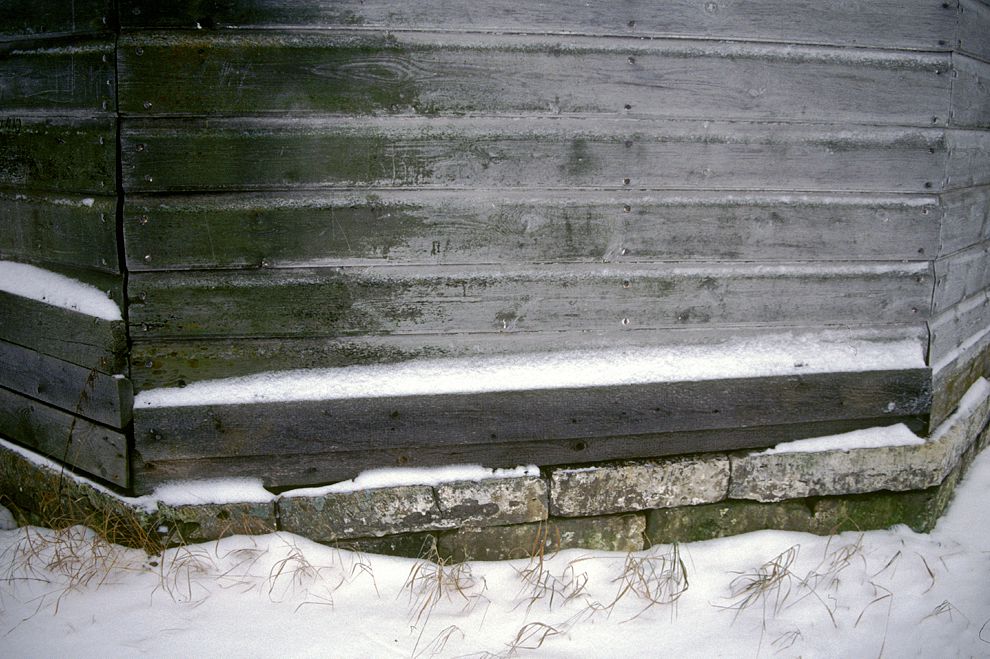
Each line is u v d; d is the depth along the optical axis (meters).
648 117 2.85
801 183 2.99
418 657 2.56
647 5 2.77
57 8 2.68
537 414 2.97
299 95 2.67
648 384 3.00
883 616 2.81
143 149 2.66
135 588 2.79
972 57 3.19
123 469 2.89
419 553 3.02
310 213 2.75
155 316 2.78
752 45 2.87
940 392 3.31
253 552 2.90
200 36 2.60
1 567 2.93
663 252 2.96
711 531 3.20
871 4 2.91
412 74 2.70
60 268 2.99
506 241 2.85
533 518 3.04
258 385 2.87
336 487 2.96
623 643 2.66
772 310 3.09
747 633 2.72
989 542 3.26
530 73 2.75
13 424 3.26
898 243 3.11
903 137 3.04
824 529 3.26
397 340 2.91
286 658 2.53
